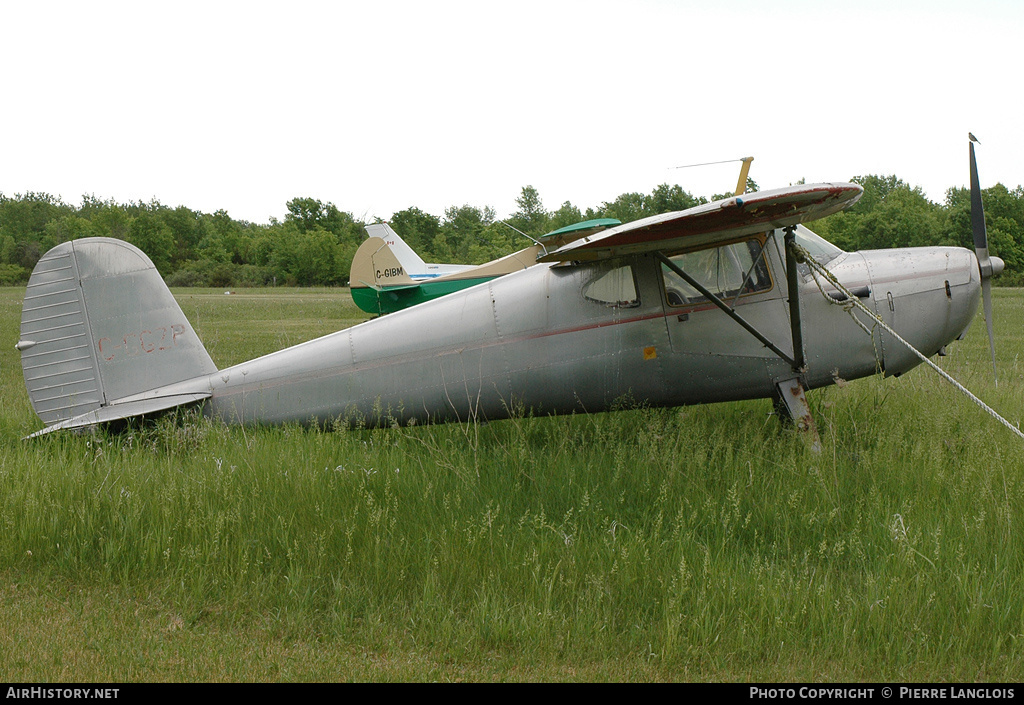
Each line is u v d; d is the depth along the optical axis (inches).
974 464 182.1
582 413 243.8
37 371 241.3
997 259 253.3
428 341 237.5
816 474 181.8
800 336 222.8
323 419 241.8
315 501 172.1
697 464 192.9
